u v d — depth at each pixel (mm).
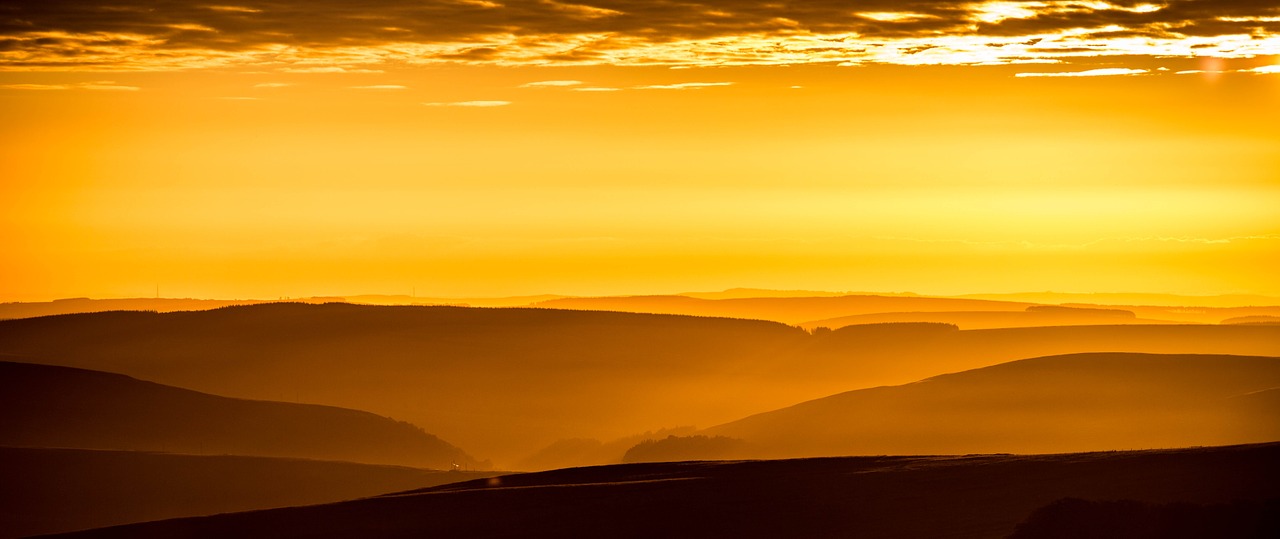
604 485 100812
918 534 73000
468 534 85938
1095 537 63562
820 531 77250
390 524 92000
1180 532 62594
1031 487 80562
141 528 100250
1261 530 61844
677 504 88938
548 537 82750
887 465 98250
